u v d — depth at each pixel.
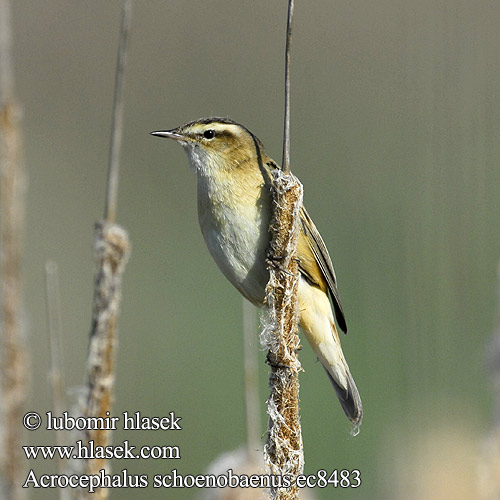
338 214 13.12
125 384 12.99
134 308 14.17
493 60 12.88
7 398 5.64
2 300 5.66
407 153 13.00
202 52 17.62
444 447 7.86
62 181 15.91
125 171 16.23
